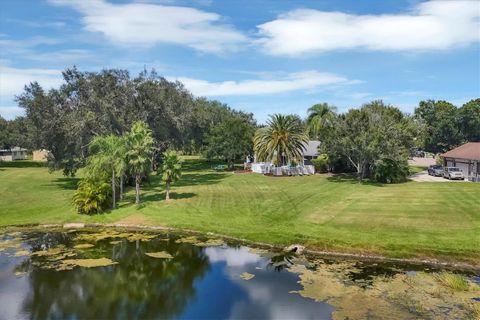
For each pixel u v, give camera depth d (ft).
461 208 106.11
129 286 68.39
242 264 78.18
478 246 78.69
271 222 104.01
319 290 63.62
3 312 58.75
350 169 207.31
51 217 116.16
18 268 77.36
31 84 162.91
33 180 192.24
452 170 172.35
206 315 56.54
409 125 187.01
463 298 59.00
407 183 158.61
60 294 65.16
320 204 119.96
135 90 164.66
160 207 121.90
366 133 159.74
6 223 111.34
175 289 66.33
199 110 295.48
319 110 264.93
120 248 90.33
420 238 84.48
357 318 53.47
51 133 162.20
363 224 96.58
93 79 160.35
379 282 66.33
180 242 94.22
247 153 241.76
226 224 104.83
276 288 65.16
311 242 87.20
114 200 122.62
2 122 359.66
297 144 202.69
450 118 312.29
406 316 53.57
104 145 127.75
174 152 128.77
